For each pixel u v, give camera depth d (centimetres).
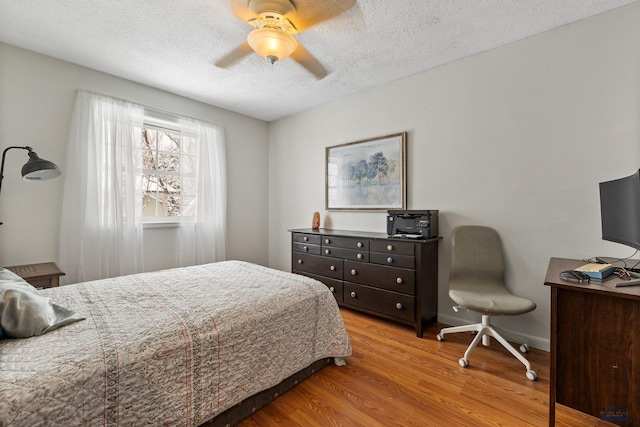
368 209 312
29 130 234
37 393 86
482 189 239
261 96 331
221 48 229
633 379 117
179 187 329
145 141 311
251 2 175
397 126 291
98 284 182
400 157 287
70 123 252
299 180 388
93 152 258
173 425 113
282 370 157
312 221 371
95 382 96
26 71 232
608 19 187
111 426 98
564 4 180
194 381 120
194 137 338
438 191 264
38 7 181
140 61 250
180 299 156
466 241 236
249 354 141
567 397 130
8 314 111
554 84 206
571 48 200
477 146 242
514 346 217
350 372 183
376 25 199
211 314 138
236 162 387
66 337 111
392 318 249
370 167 310
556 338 132
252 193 407
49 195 243
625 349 118
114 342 109
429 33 210
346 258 283
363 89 312
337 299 290
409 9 182
